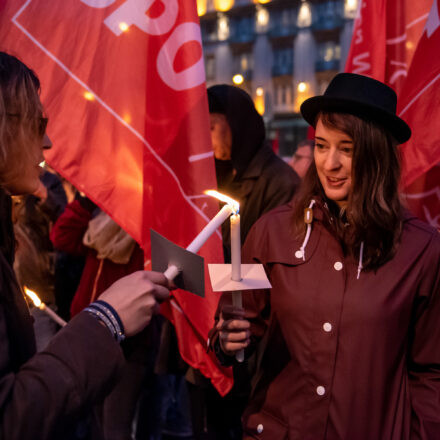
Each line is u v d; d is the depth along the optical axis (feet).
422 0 5.66
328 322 3.88
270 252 4.29
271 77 109.60
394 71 5.89
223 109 6.97
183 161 4.96
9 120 2.61
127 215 5.09
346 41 103.19
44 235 9.02
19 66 2.72
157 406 8.82
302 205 4.27
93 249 7.38
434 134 5.41
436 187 6.31
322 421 3.81
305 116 4.25
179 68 4.93
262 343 6.03
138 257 7.21
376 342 3.78
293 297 4.05
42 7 5.03
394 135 3.99
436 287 3.90
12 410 2.16
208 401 6.51
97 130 5.08
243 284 3.22
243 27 111.86
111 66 5.06
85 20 5.05
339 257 4.02
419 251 3.93
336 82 4.12
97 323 2.50
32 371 2.29
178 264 2.88
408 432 3.79
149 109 5.04
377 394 3.76
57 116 5.03
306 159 11.56
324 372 3.84
